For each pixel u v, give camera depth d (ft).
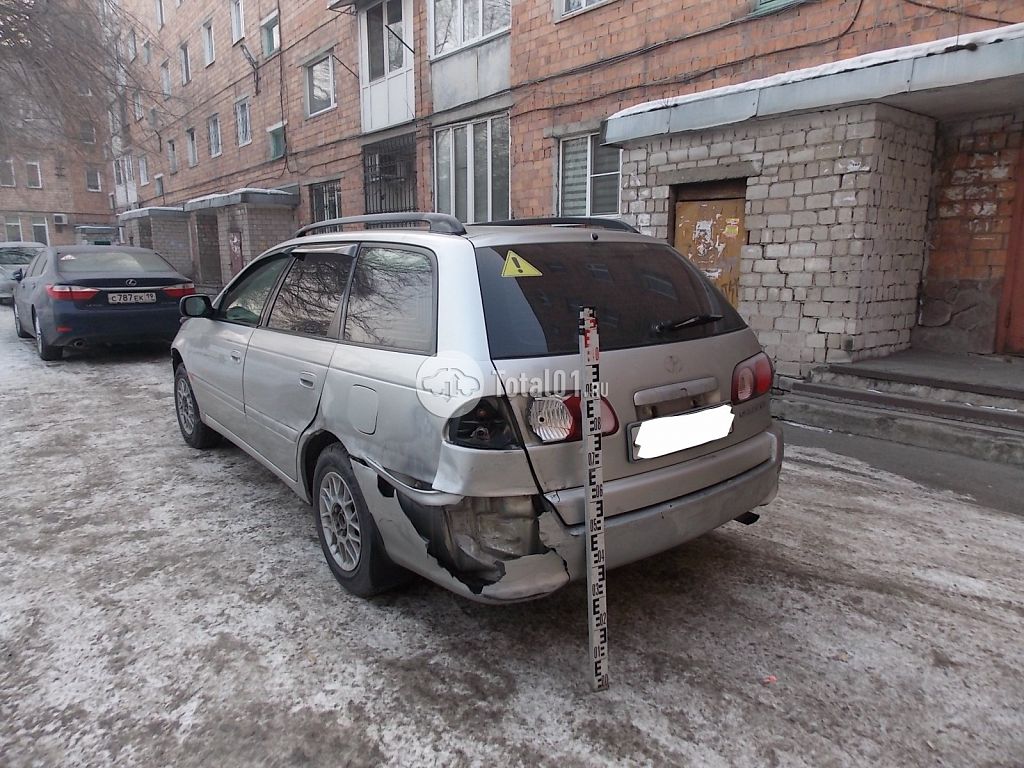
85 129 54.24
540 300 8.45
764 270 22.89
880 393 19.22
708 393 9.12
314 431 10.43
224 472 15.61
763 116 20.95
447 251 8.87
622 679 8.15
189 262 83.92
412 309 9.01
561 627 9.31
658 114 23.94
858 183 20.16
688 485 8.77
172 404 22.53
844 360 21.15
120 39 52.60
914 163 21.27
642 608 9.77
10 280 58.44
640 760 6.86
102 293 28.12
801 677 8.16
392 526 8.68
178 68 76.43
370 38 44.83
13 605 9.82
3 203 121.29
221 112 67.72
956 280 22.07
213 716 7.51
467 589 7.79
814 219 21.33
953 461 16.08
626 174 27.02
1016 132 20.17
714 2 24.50
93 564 11.09
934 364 20.43
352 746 7.07
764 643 8.87
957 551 11.46
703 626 9.28
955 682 8.07
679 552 11.46
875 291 21.21
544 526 7.66
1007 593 10.10
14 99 49.93
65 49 45.91
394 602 9.93
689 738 7.16
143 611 9.66
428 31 39.01
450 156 39.24
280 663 8.47
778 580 10.52
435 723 7.41
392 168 44.47
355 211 48.80
